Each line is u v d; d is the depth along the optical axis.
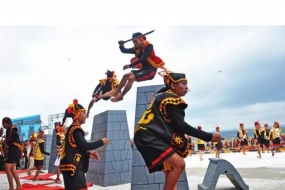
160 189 4.68
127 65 4.59
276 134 13.91
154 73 4.66
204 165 11.33
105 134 7.23
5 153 6.25
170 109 2.75
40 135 8.84
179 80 2.97
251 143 21.39
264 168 8.84
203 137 2.80
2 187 7.41
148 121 2.82
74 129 3.66
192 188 5.89
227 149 21.17
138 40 4.65
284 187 5.51
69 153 3.59
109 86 5.88
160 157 2.65
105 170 6.90
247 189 5.08
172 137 2.75
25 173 11.64
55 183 7.73
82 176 3.63
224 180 6.67
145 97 4.96
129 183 7.13
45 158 13.59
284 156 13.34
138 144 2.79
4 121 6.22
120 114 7.41
